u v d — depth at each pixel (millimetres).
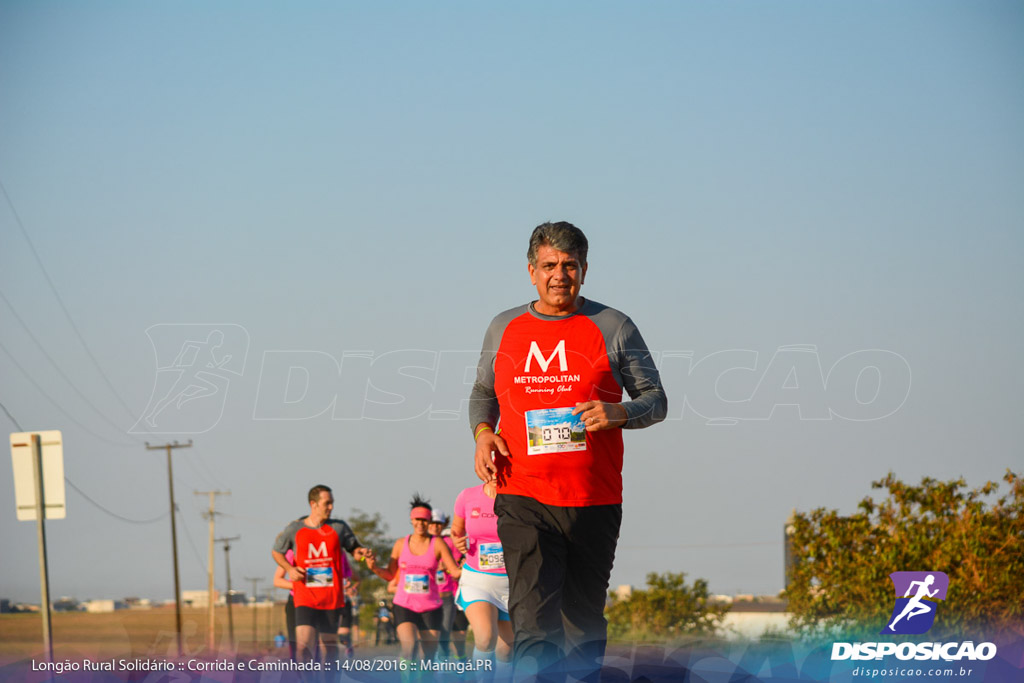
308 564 16891
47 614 9375
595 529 8102
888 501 22609
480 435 8297
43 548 13430
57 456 13625
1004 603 18500
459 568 17234
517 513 8086
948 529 21250
